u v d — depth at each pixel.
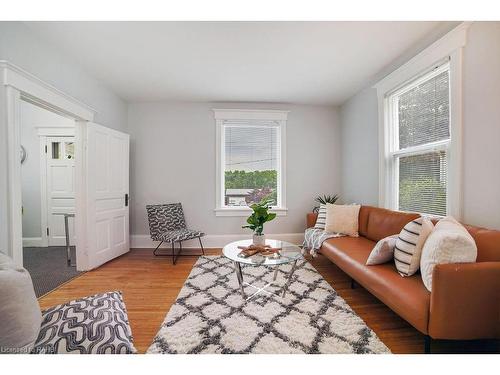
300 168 4.13
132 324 1.77
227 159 4.11
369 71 2.93
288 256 2.11
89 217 2.90
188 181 4.00
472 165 1.86
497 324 1.30
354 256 2.20
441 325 1.30
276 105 4.08
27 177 4.15
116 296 1.41
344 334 1.62
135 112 3.95
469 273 1.29
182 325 1.73
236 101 3.97
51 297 2.23
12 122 1.88
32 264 3.16
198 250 3.79
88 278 2.67
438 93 2.27
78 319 1.13
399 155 2.79
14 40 1.96
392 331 1.68
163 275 2.75
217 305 2.02
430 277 1.42
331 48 2.42
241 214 4.04
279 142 4.14
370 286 1.82
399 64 2.63
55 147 4.21
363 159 3.48
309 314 1.88
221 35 2.20
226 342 1.55
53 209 4.19
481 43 1.79
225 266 3.01
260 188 4.13
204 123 4.00
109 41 2.29
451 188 2.04
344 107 4.02
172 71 2.91
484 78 1.77
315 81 3.20
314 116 4.15
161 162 3.98
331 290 2.31
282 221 4.10
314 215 3.47
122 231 3.52
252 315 1.86
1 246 1.82
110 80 3.16
